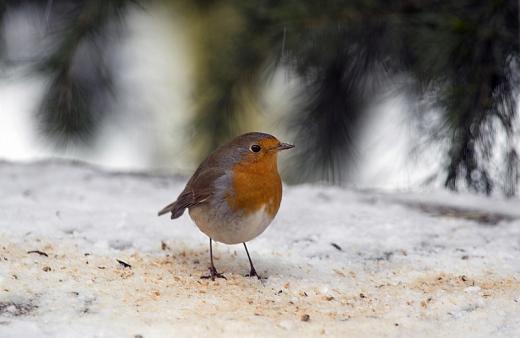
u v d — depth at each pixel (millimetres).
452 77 11703
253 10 12352
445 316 8195
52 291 8367
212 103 13516
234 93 13398
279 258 9922
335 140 13648
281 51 12141
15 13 14273
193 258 9836
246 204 9023
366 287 8977
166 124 15352
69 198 12305
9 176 13555
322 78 13062
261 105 13555
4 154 16188
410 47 12188
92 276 8867
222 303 8359
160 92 15617
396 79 12531
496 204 12609
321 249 10250
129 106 14703
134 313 7973
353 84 12820
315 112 13461
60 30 13102
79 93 13273
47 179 13469
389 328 7902
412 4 12156
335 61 12766
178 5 15789
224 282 8992
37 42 13703
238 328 7742
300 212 11867
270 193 9102
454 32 11578
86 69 13359
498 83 11664
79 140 13680
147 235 10555
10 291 8289
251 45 12336
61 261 9258
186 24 16531
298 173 13859
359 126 13586
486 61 11602
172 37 16562
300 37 12133
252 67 12750
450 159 11836
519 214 12047
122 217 11219
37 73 13055
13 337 7328
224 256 9953
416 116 12109
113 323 7723
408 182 12195
